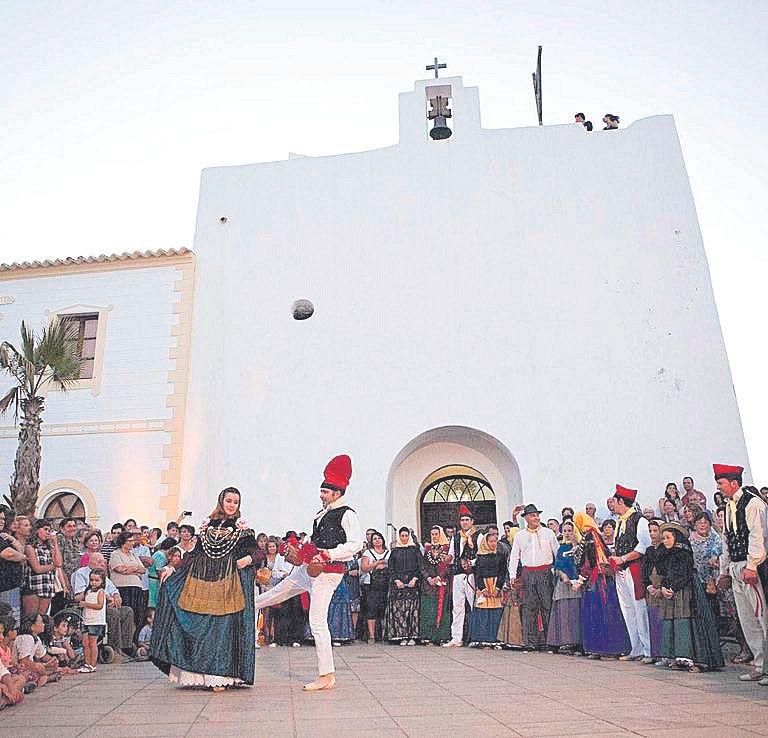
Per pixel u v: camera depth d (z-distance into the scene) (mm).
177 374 13547
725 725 4285
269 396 13312
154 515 12836
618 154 13836
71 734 4262
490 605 9227
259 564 6367
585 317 12984
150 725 4488
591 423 12453
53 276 14523
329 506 6371
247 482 12906
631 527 7922
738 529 6312
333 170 14570
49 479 13250
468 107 14625
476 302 13344
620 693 5508
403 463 13867
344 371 13289
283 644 9828
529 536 8945
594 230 13445
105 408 13516
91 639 7418
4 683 5328
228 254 14281
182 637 5879
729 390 12234
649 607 7328
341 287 13781
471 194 13984
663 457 12125
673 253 13078
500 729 4238
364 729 4293
